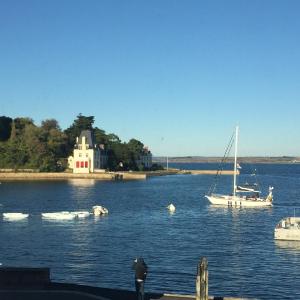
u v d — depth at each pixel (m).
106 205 125.31
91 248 65.44
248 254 61.50
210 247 66.31
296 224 72.81
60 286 32.56
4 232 80.25
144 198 145.88
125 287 46.38
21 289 31.52
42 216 101.31
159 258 58.94
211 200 127.62
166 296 30.72
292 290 45.84
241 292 45.22
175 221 94.88
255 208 120.62
